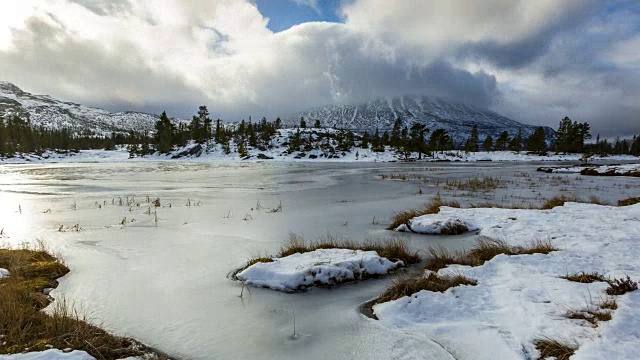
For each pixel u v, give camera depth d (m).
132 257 8.68
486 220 12.02
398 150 93.12
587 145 112.38
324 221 13.04
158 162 74.94
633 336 4.16
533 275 6.56
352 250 8.45
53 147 98.62
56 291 6.68
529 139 99.50
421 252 9.16
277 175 37.38
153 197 19.98
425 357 4.42
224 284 7.01
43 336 4.75
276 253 8.91
